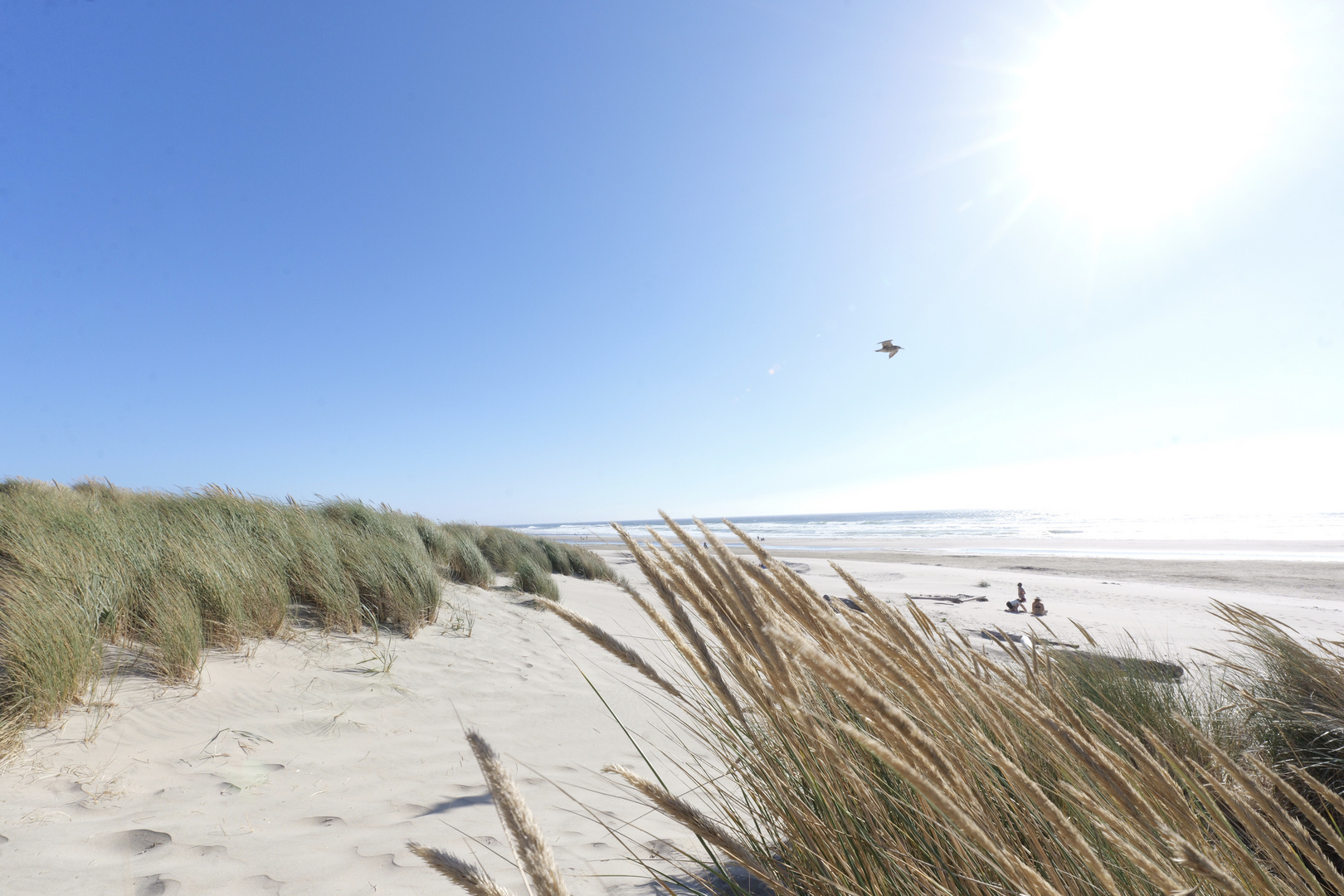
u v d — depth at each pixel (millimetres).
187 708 3469
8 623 3297
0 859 2059
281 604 4922
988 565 26734
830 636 875
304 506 8164
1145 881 1041
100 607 4008
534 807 2877
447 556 9086
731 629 998
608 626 7277
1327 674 2801
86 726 3070
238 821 2506
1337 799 905
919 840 1178
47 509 5652
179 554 4824
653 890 2029
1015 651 1889
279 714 3643
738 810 1599
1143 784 959
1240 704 2930
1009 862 647
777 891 1097
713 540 881
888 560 30922
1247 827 891
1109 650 5102
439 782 3094
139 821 2408
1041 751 1174
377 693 4191
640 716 4527
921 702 859
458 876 488
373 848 2377
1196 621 11633
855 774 1127
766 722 1356
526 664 5426
